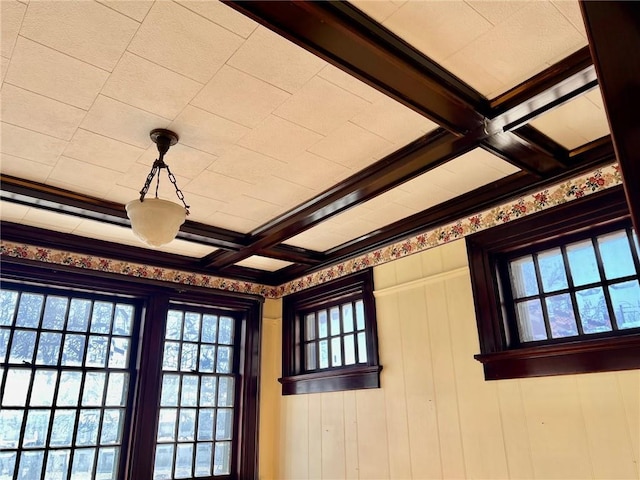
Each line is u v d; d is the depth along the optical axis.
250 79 1.81
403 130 2.16
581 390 2.20
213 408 3.81
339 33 1.49
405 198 2.85
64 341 3.26
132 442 3.27
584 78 1.72
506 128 2.02
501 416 2.48
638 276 2.16
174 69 1.75
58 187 2.58
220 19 1.53
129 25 1.54
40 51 1.64
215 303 3.94
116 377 3.42
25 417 3.00
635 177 0.63
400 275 3.23
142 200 1.96
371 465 3.07
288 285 4.20
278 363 4.12
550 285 2.49
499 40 1.62
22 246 3.13
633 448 2.00
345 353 3.57
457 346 2.78
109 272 3.43
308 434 3.60
